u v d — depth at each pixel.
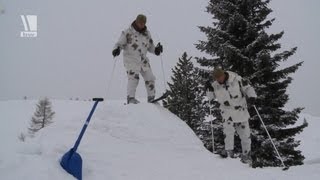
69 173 3.99
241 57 10.49
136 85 6.70
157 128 6.05
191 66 16.75
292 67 10.43
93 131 5.54
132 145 5.42
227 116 5.95
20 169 3.75
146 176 4.44
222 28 11.65
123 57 6.74
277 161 9.78
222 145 10.38
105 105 6.39
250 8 11.30
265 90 10.45
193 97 16.30
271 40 10.94
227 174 4.69
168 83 16.95
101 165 4.55
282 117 10.27
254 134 9.83
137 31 6.61
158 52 7.03
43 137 5.22
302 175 4.55
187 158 5.39
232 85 5.89
